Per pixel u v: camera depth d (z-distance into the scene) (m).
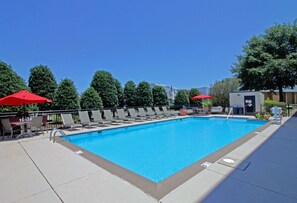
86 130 8.49
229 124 11.88
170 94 25.50
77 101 11.43
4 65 7.85
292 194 2.48
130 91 16.42
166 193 2.56
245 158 3.95
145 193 2.58
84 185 2.86
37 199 2.48
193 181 2.90
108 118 10.49
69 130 8.52
